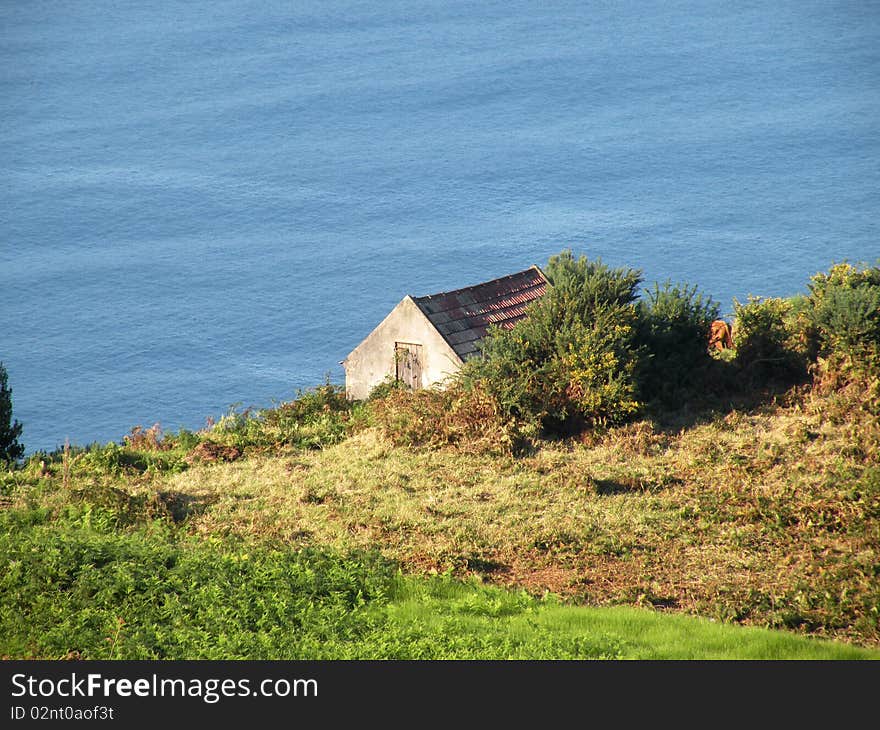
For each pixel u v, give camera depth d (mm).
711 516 91812
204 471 107500
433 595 79438
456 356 134750
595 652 68938
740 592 79625
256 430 118500
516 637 70875
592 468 102500
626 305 116562
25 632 70562
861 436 102688
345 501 97375
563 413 109875
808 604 77188
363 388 146000
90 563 80062
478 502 96688
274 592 77062
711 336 133125
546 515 93500
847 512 90438
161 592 76188
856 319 113188
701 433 108250
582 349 111875
